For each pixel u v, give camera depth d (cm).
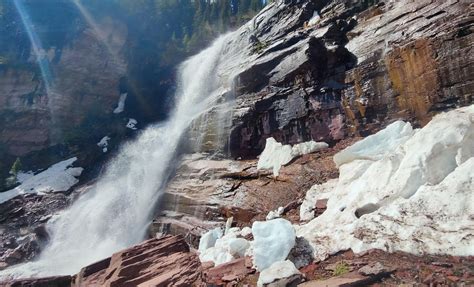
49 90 3500
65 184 2723
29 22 3712
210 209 1529
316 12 2441
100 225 2086
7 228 2231
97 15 4097
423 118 1334
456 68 1229
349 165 1026
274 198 1329
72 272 1683
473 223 519
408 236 569
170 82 3716
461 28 1237
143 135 3031
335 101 1658
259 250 652
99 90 3859
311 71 1773
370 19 1864
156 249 899
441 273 470
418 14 1516
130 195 2162
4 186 2797
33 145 3275
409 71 1394
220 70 2777
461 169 597
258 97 1981
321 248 651
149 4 4662
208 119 2130
